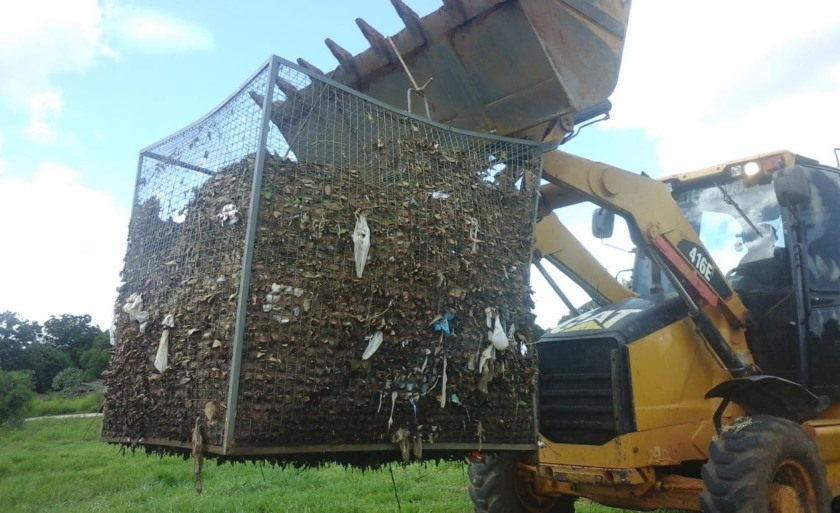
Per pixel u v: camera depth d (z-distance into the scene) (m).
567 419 4.29
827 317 4.61
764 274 4.76
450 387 3.09
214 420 2.69
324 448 2.79
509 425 3.34
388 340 2.92
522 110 3.90
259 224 2.76
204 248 3.04
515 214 3.55
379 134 3.19
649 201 4.42
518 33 3.70
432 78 4.05
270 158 2.84
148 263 3.58
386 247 3.00
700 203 5.30
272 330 2.71
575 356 4.32
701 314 4.32
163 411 3.12
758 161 4.89
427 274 3.06
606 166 4.31
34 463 11.12
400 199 3.10
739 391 3.96
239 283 2.72
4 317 58.56
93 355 50.97
